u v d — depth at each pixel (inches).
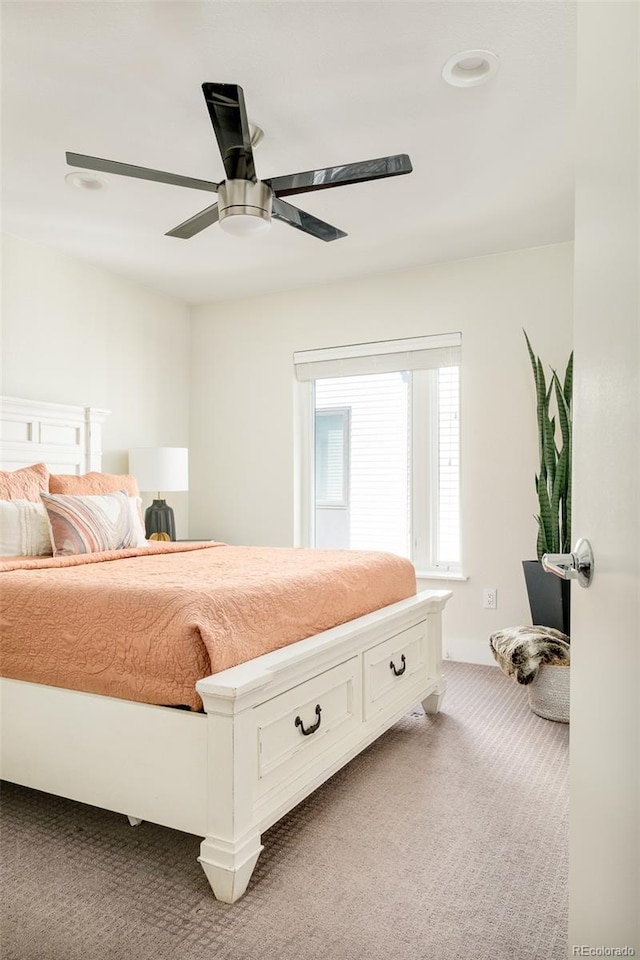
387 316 169.0
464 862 70.0
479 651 156.6
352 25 78.7
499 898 63.6
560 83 90.3
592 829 32.2
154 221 135.9
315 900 63.1
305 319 180.7
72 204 127.7
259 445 187.0
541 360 151.4
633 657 25.7
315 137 104.0
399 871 68.3
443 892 64.6
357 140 105.0
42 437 144.9
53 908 61.5
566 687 113.7
